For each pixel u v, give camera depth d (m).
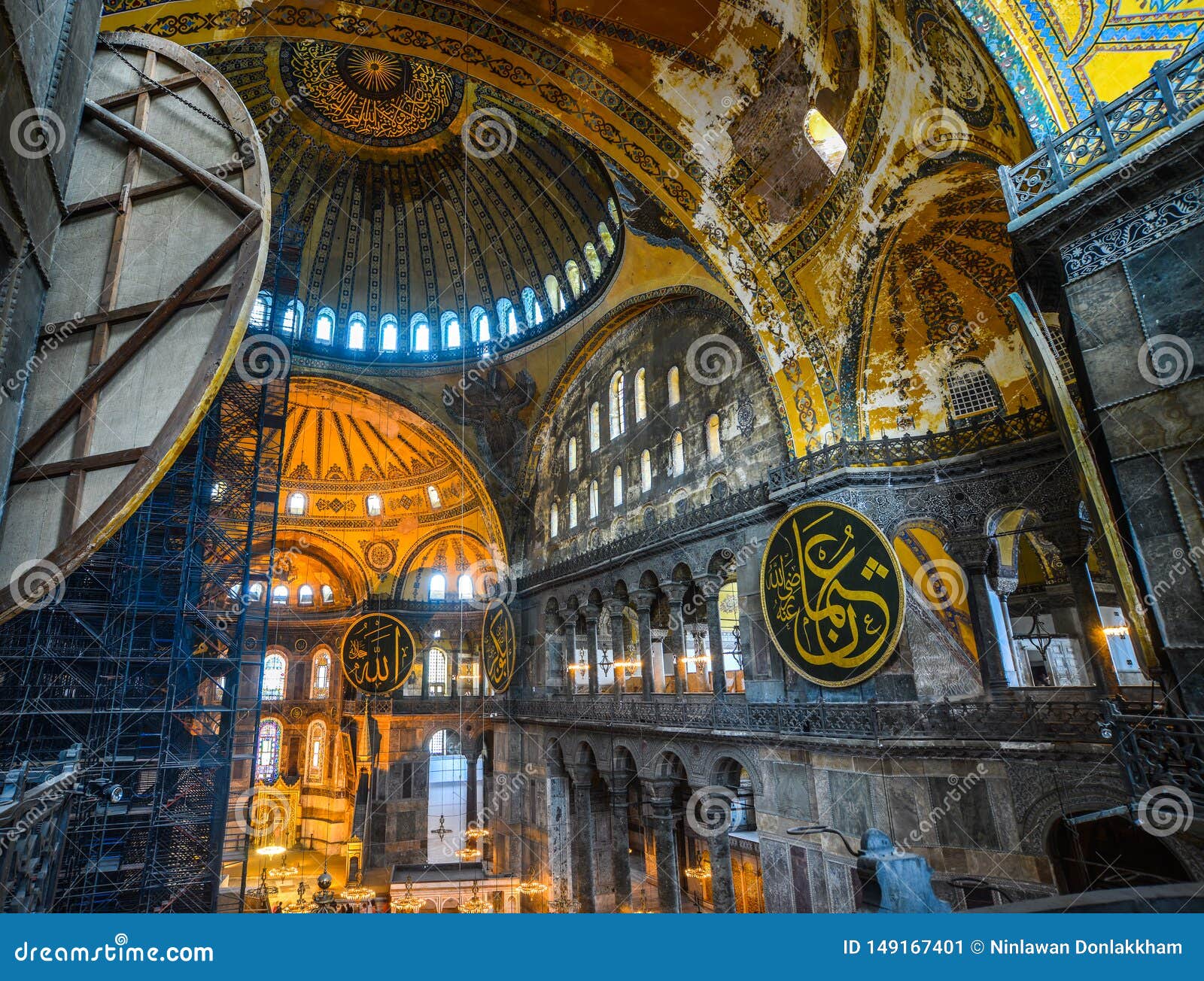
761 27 13.37
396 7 14.30
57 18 4.12
